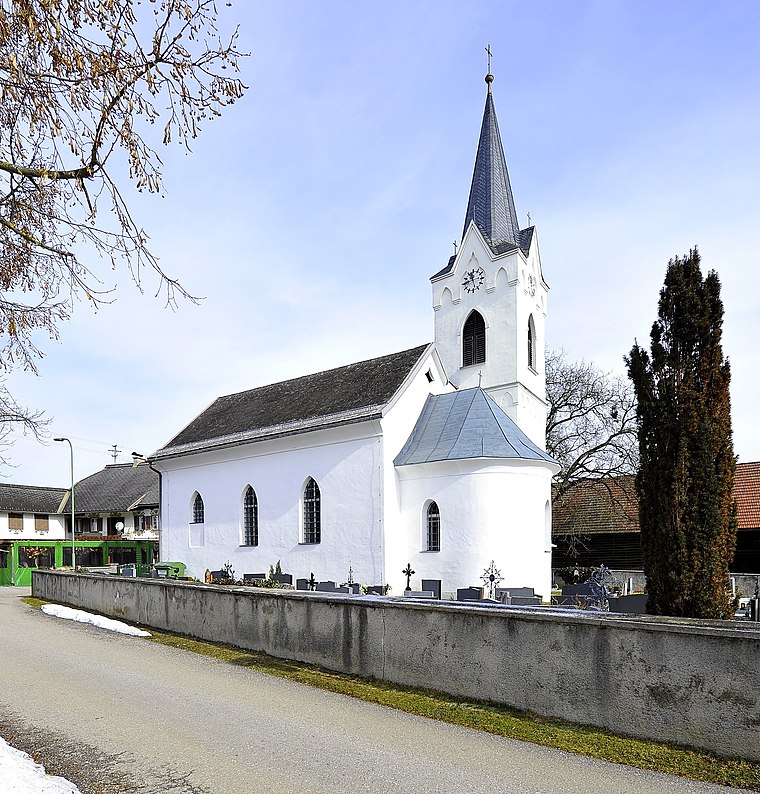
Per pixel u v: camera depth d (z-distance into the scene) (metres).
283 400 35.03
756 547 31.25
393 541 26.83
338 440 28.61
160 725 9.21
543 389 36.16
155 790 7.02
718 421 11.27
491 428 26.45
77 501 62.22
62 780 6.77
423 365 29.84
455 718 9.14
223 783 7.15
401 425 28.03
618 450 41.62
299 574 29.48
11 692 11.27
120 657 14.17
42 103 7.24
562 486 41.16
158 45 6.88
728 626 7.92
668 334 11.74
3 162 7.50
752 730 7.25
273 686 11.30
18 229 8.35
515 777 7.12
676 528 11.06
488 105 38.19
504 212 36.50
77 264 8.78
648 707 8.08
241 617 14.66
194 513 36.16
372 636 11.52
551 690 9.01
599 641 8.58
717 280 11.72
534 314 35.62
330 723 9.13
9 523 59.50
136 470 64.12
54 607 22.27
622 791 6.72
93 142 7.33
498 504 24.84
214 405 41.34
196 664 13.28
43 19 6.89
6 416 15.45
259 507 31.84
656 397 11.73
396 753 7.92
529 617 9.30
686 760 7.41
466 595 20.77
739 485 34.09
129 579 19.97
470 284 35.31
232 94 7.35
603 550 36.59
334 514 28.36
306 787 6.99
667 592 11.12
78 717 9.70
